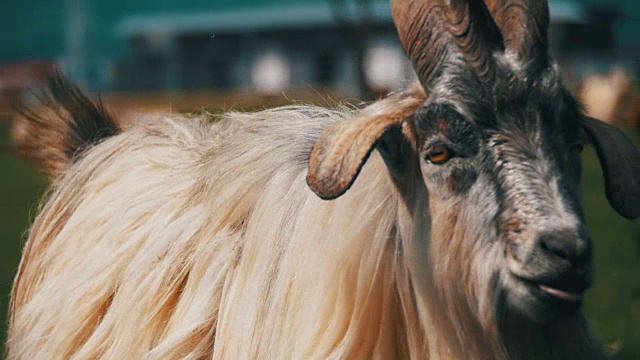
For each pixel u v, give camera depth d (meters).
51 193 10.30
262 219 7.27
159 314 7.60
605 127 6.58
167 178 8.38
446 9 6.21
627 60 64.31
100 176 8.95
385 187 6.80
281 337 6.86
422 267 6.46
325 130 6.16
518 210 5.86
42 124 10.08
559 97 6.04
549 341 6.43
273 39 73.00
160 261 7.76
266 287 7.08
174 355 7.25
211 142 8.60
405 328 6.75
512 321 6.25
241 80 74.12
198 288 7.44
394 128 6.47
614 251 20.14
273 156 7.62
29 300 9.00
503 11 6.21
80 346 8.06
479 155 6.05
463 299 6.29
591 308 15.02
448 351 6.50
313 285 6.80
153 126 9.33
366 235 6.76
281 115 8.26
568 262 5.70
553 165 5.93
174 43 75.56
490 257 6.02
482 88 6.06
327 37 71.00
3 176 40.00
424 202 6.41
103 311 8.05
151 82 75.25
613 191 6.44
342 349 6.70
